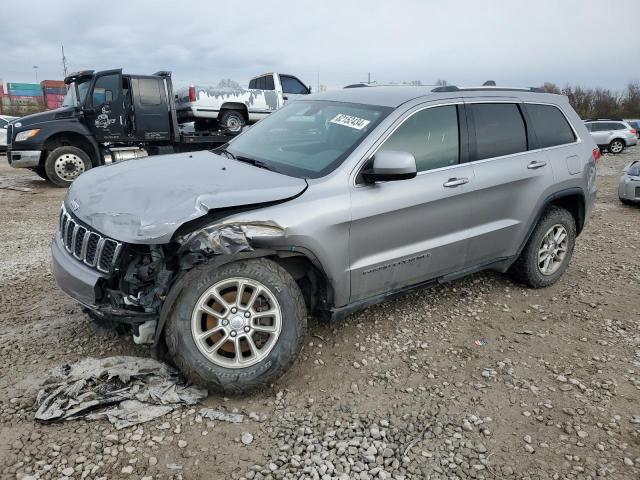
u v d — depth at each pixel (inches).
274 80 633.6
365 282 143.4
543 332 164.4
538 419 120.0
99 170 151.3
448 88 165.9
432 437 112.8
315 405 121.6
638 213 376.8
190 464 100.5
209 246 116.7
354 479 99.4
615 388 133.5
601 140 1035.9
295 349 123.6
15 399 116.4
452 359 145.6
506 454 108.6
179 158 158.1
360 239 138.6
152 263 118.6
